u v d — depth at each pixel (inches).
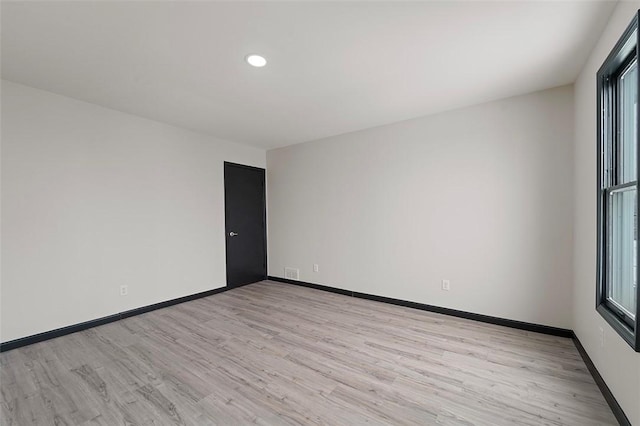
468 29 68.4
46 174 103.3
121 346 97.8
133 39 71.6
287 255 185.9
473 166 116.9
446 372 80.8
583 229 86.4
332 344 98.7
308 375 80.0
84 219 112.7
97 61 82.1
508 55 79.7
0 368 84.2
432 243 127.8
